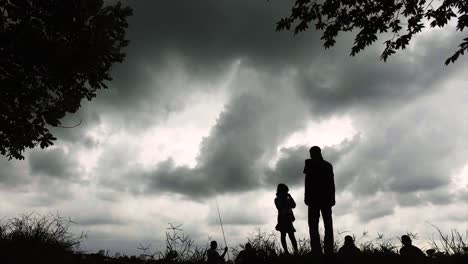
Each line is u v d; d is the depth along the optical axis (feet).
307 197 19.04
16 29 16.26
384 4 23.54
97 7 17.84
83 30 17.70
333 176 19.13
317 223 18.60
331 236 17.94
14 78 17.42
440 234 16.62
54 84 18.37
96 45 17.44
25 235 18.93
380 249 18.67
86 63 17.52
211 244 21.40
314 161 19.43
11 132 18.20
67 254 19.38
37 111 19.19
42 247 18.22
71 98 19.35
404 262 16.30
